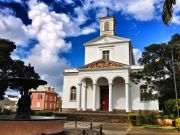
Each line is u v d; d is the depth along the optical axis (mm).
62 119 14250
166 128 19938
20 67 30062
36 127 11961
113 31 39000
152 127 20531
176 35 23859
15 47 31234
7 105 54719
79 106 32406
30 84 15273
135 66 33406
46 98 68375
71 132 15328
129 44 36031
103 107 33250
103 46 36781
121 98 32375
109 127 20750
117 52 35812
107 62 32312
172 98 23156
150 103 30906
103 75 32000
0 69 30219
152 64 23703
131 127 20922
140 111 28969
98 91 33812
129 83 30953
